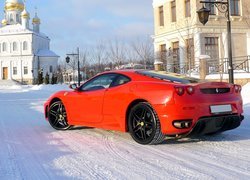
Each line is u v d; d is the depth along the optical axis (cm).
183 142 595
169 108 530
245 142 588
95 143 603
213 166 450
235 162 466
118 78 630
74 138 652
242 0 2805
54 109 765
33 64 7750
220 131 610
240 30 2800
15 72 7800
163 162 474
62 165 471
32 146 591
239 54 2795
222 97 570
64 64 7675
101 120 641
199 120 541
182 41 2861
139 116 579
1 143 620
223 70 1998
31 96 2339
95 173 432
